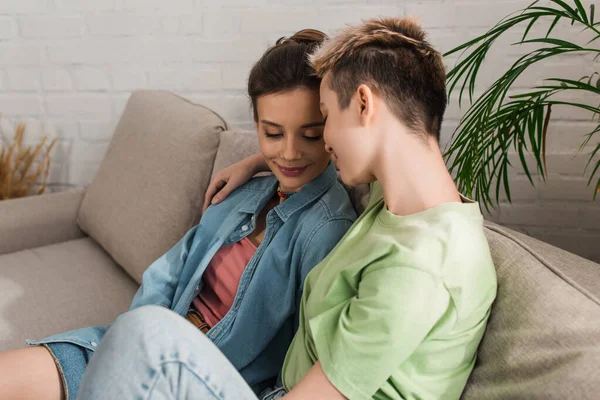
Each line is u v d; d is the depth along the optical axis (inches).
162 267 50.8
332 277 35.4
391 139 34.3
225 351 43.7
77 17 80.2
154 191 63.5
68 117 85.1
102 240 69.6
